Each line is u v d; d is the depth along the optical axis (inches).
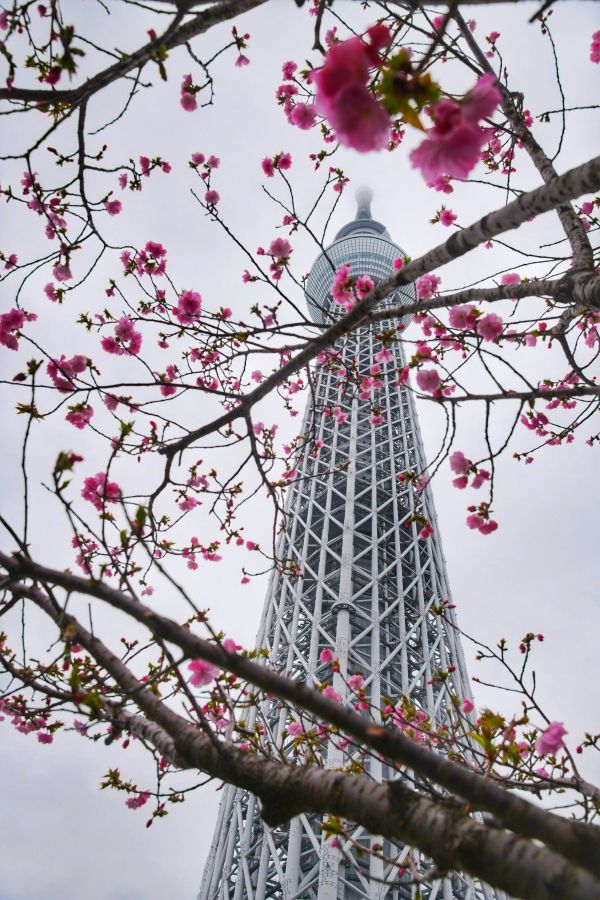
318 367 409.1
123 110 219.3
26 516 167.8
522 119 301.1
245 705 236.1
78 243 259.6
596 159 178.9
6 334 279.3
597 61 320.5
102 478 279.1
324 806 128.2
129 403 266.5
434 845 108.0
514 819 103.6
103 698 195.0
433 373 272.8
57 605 174.9
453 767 111.8
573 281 235.9
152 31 192.2
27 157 195.9
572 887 88.7
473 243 220.1
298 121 292.2
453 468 293.0
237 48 262.8
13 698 273.6
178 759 162.1
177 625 144.6
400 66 89.9
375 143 90.1
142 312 335.3
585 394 235.6
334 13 204.5
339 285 325.7
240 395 251.8
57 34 181.0
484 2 109.0
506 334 279.3
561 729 212.2
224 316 315.6
